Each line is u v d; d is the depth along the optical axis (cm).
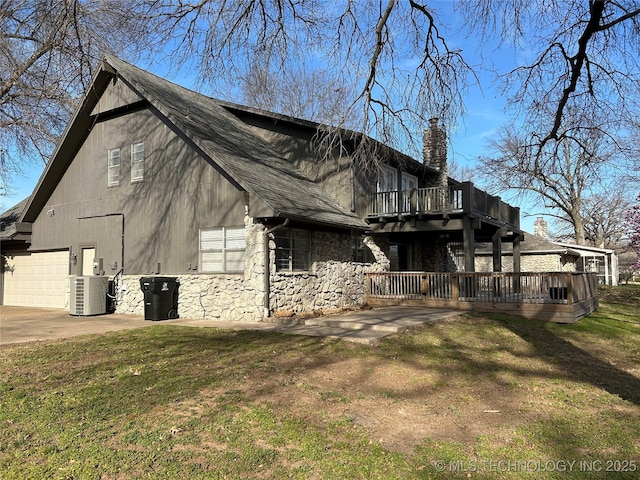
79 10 1155
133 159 1391
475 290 1309
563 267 3003
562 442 441
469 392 590
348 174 1506
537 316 1191
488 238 2139
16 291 1738
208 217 1212
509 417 505
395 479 366
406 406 532
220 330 974
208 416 483
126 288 1363
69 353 741
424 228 1478
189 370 650
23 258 1725
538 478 372
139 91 1295
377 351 786
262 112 1602
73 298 1307
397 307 1380
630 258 4609
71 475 361
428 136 1064
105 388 563
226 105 1680
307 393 565
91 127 1509
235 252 1166
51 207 1616
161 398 532
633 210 2180
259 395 552
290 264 1229
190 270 1235
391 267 1812
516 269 1911
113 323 1117
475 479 369
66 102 1675
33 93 1708
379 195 1570
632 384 649
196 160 1246
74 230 1529
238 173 1128
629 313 1479
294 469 378
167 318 1200
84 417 475
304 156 1584
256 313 1112
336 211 1385
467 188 1388
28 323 1122
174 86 1589
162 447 410
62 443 416
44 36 1385
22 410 491
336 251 1416
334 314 1213
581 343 935
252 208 1099
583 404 553
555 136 1002
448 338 921
